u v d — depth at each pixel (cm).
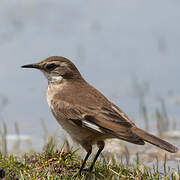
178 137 1435
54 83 1121
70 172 1027
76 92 1076
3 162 1027
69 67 1123
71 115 1037
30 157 1082
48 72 1130
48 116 1630
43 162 1046
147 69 2005
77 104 1039
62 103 1059
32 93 1816
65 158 1062
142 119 1596
